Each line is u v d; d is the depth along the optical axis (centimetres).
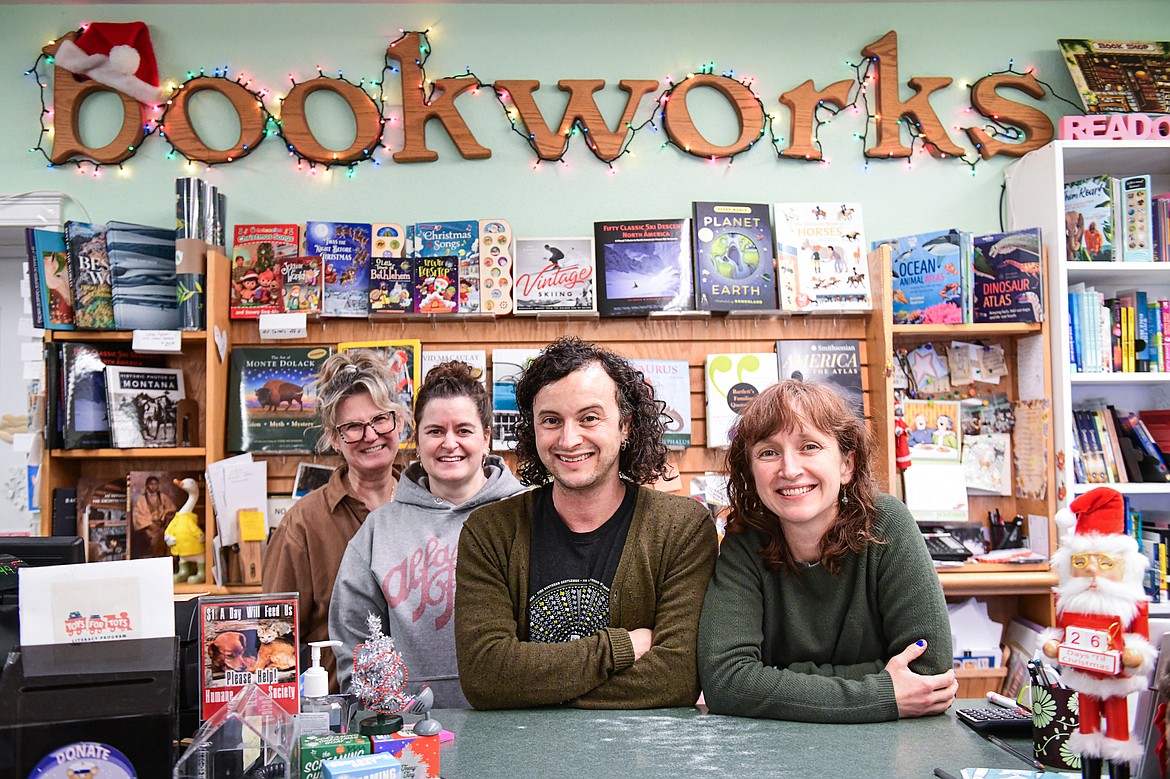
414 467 221
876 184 339
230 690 137
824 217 321
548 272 313
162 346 297
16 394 342
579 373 157
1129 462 315
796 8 342
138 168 329
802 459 149
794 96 336
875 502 160
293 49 333
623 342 322
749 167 338
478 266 312
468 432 207
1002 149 339
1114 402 342
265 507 295
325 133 335
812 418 149
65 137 324
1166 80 332
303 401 309
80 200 328
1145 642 112
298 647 142
